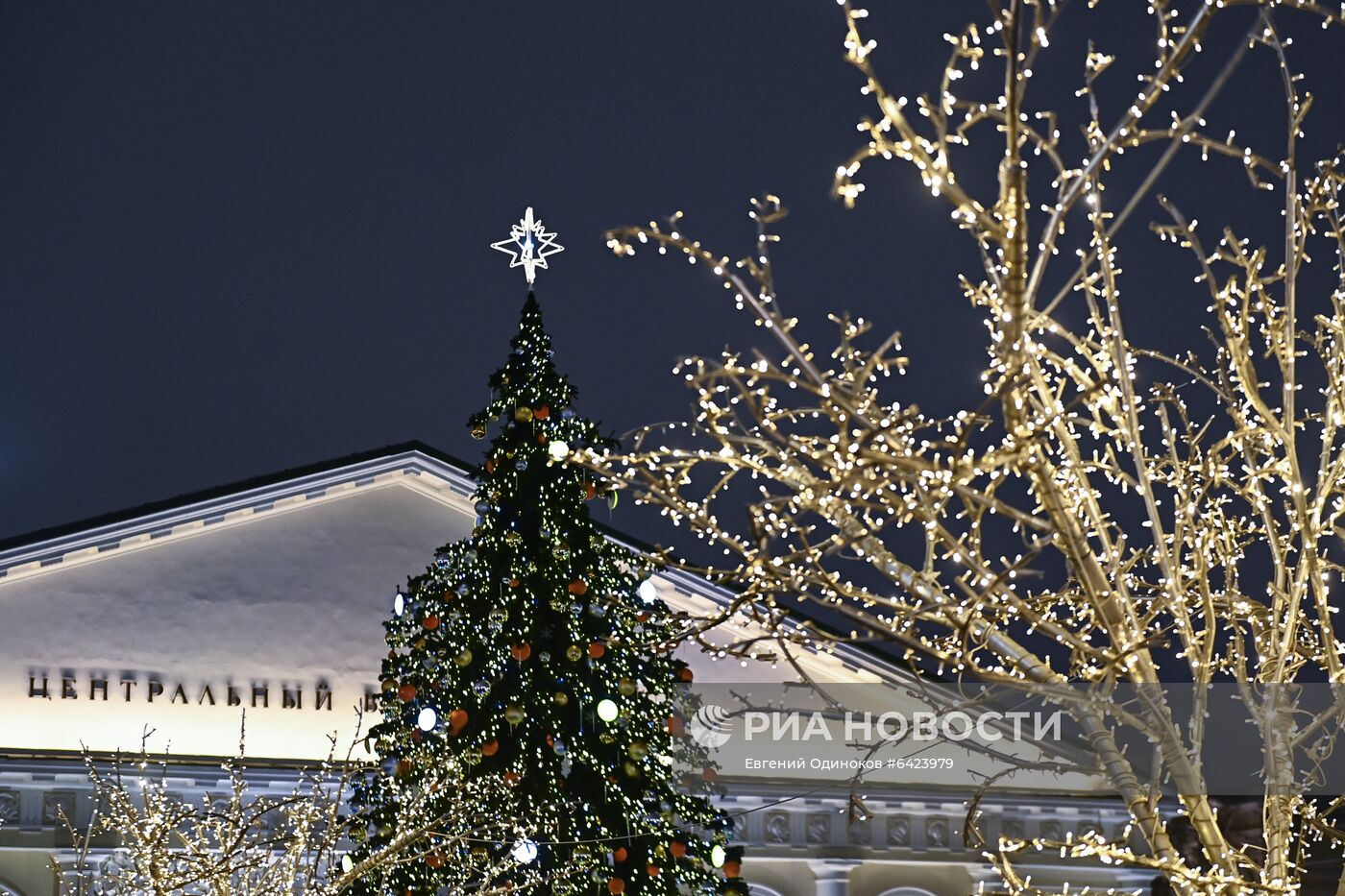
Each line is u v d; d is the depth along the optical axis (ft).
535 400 76.07
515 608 73.72
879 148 29.43
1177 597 34.40
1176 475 35.91
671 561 34.81
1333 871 87.30
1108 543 34.65
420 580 77.46
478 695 73.10
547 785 72.38
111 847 97.50
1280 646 35.12
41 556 102.94
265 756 103.65
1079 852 34.94
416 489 111.45
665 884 73.46
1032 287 29.86
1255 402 33.60
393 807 75.00
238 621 105.70
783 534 32.32
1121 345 34.71
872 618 32.99
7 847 97.19
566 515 75.10
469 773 73.05
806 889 109.81
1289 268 33.58
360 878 74.64
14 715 100.53
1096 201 33.24
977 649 34.14
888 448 31.81
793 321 30.89
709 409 32.63
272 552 107.76
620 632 73.46
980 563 31.73
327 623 107.14
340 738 105.09
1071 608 38.24
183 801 100.32
